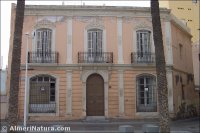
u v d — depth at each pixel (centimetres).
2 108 2573
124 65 2647
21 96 2562
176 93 2827
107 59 2636
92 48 2664
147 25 2722
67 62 2616
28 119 2520
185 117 2972
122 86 2630
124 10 2702
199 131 1933
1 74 2723
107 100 2600
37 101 2578
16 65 1380
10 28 2630
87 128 2066
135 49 2686
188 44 3362
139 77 2675
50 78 2612
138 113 2611
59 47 2636
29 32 2642
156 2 1370
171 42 2789
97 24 2678
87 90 2620
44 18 2664
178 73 2942
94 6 2672
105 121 2505
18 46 1391
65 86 2598
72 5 2659
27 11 2655
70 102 2583
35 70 2586
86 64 2595
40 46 2636
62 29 2661
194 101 3359
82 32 2667
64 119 2556
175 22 2928
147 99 2662
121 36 2688
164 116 1297
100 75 2636
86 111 2592
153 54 2681
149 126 1323
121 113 2598
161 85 1326
